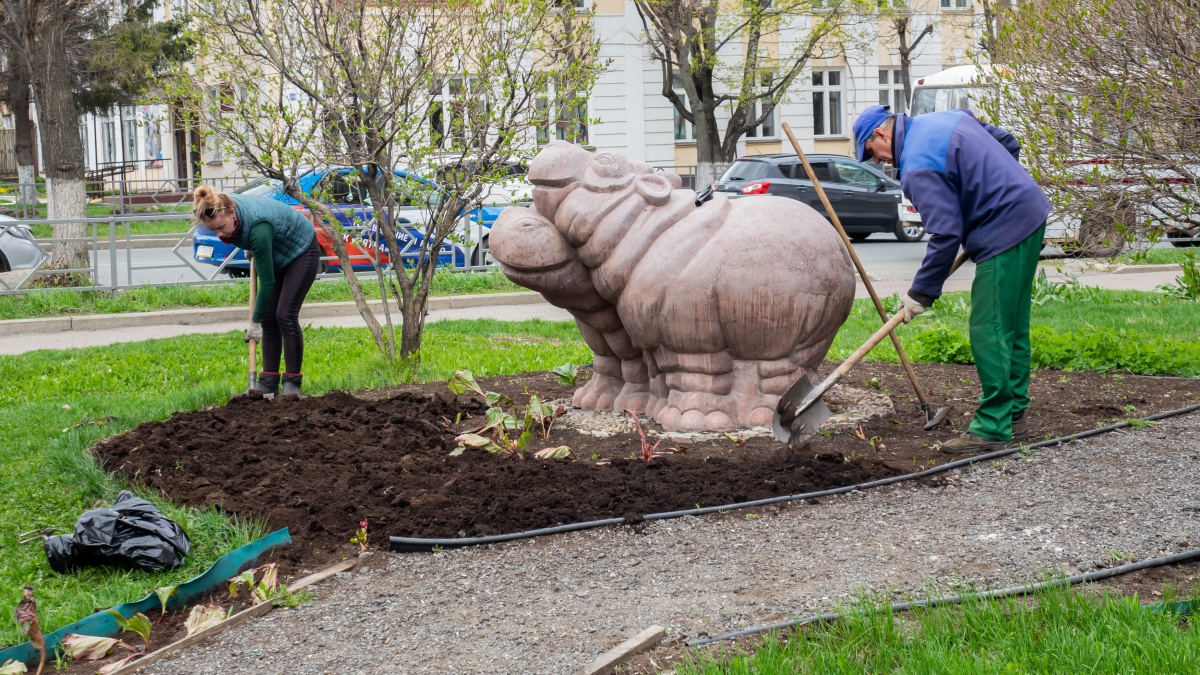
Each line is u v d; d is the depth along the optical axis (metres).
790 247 6.36
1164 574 4.17
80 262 16.16
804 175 23.03
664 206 6.45
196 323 13.82
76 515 5.67
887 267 18.70
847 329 11.30
